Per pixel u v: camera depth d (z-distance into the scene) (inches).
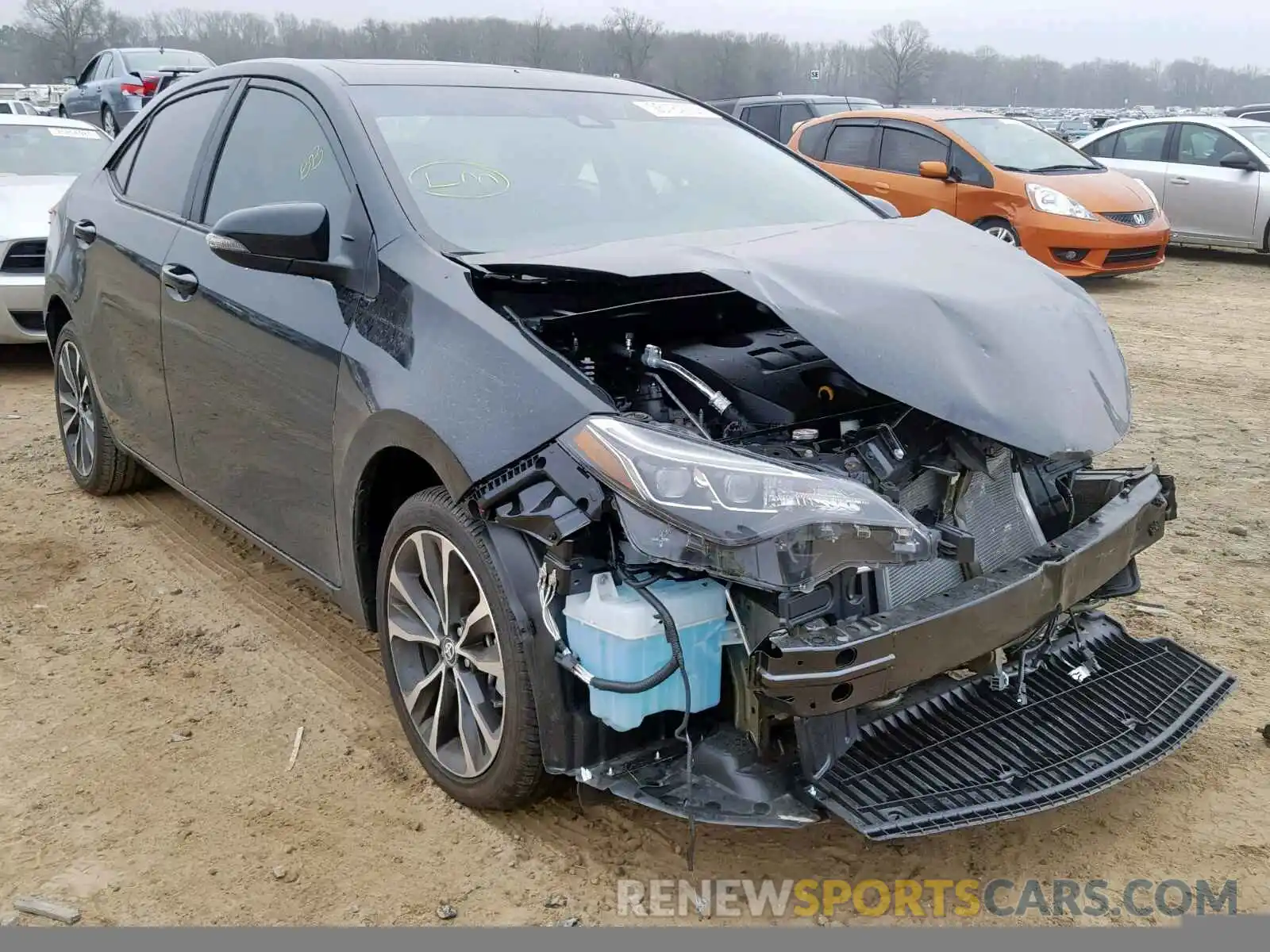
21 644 145.3
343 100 132.3
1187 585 164.1
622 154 143.6
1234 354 323.6
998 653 102.0
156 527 186.7
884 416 109.9
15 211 289.0
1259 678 136.6
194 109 164.9
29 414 258.7
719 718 96.9
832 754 94.3
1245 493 205.3
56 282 190.7
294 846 105.3
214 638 147.5
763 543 85.0
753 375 111.3
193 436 151.9
